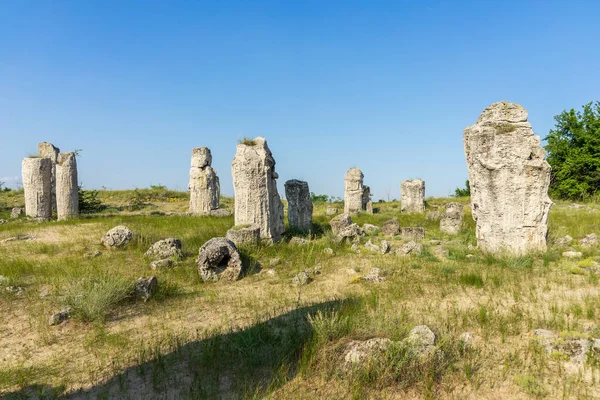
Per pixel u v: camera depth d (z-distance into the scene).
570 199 24.78
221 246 8.56
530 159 9.30
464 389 4.02
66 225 14.94
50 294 7.18
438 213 16.84
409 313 5.96
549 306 6.14
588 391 3.91
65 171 17.80
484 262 8.97
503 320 5.54
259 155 11.30
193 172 20.11
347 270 8.65
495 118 9.63
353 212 20.80
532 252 9.15
